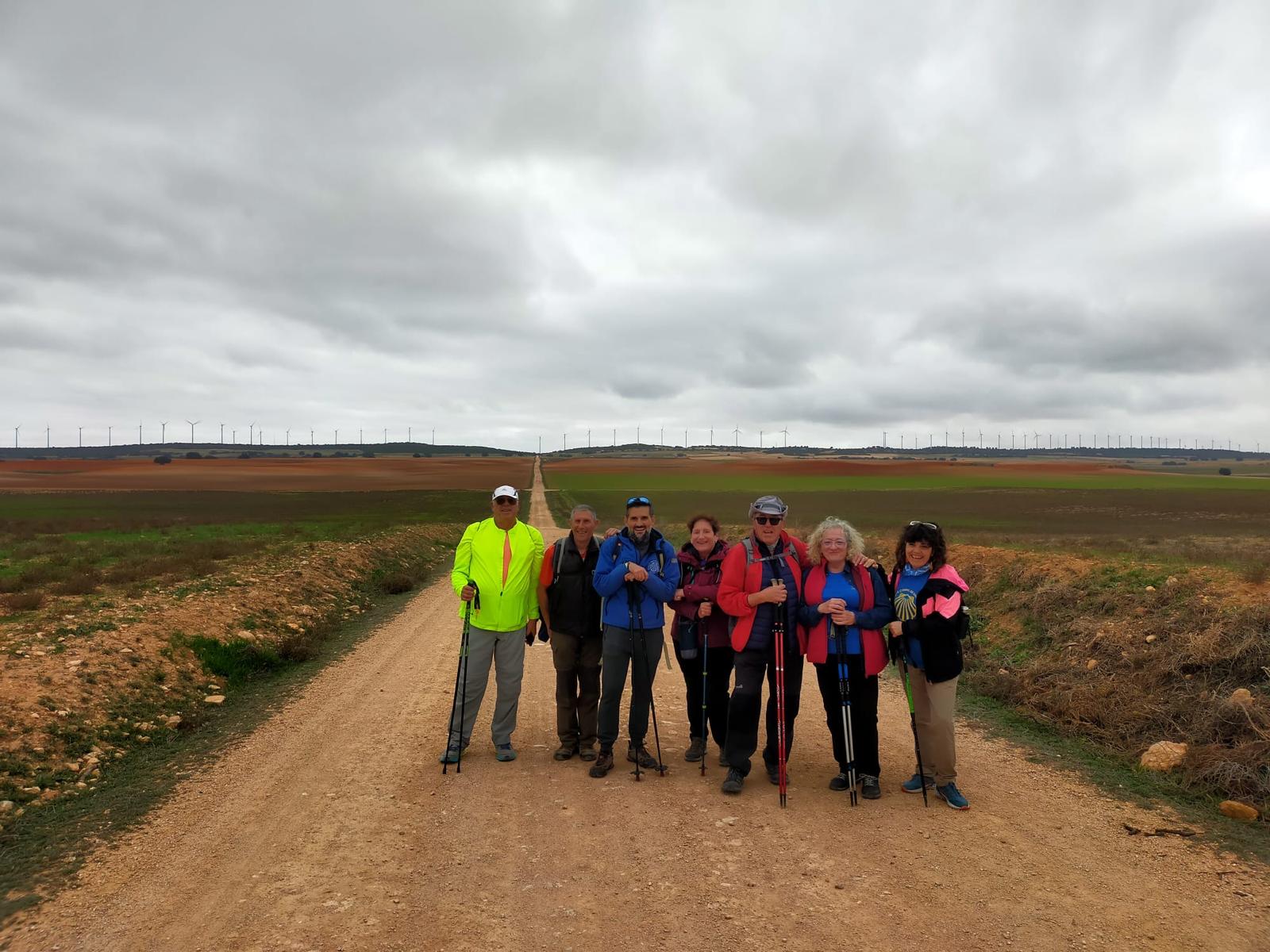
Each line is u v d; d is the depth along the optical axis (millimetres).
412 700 7785
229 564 17031
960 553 14281
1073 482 107250
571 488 96125
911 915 3611
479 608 5863
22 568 17281
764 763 5969
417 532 29469
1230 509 53375
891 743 6527
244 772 5727
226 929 3479
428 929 3479
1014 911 3648
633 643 5586
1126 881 3963
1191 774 5398
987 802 5102
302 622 11516
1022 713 7352
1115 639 8156
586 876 4027
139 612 9883
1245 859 4223
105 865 4188
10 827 4730
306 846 4398
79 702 6723
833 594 5207
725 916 3611
